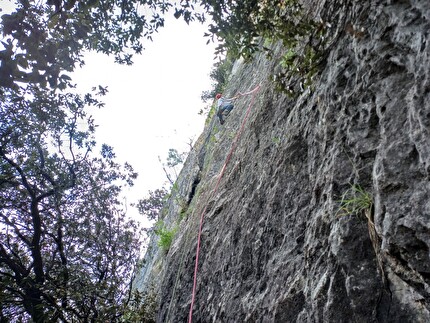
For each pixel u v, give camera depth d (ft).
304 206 10.14
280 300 9.51
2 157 23.94
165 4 9.25
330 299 7.60
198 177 36.73
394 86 6.96
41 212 27.55
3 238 25.79
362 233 7.44
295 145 11.59
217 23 9.26
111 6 9.12
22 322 27.04
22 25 7.55
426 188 5.91
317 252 8.66
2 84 7.39
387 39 7.27
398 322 6.36
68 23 8.48
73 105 20.85
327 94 9.48
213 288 15.38
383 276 6.79
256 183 14.33
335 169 8.46
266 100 17.43
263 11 10.09
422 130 5.96
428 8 6.22
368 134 7.75
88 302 27.14
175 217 40.37
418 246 5.98
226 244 15.53
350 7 9.13
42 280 25.32
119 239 32.45
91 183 30.66
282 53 17.58
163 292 24.68
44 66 7.77
